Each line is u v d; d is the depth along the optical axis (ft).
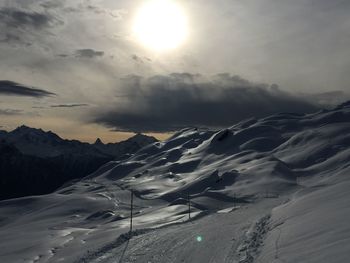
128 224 270.46
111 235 185.78
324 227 79.46
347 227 73.31
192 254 97.04
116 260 107.45
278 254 73.72
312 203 110.63
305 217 95.91
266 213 140.56
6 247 249.14
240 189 477.36
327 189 124.47
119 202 607.37
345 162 562.66
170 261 94.68
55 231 323.98
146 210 466.29
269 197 415.23
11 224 520.42
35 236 298.97
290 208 118.01
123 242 137.49
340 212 86.53
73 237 244.63
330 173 523.70
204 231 129.90
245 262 77.71
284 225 97.76
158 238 129.70
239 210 194.18
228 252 90.99
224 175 581.12
